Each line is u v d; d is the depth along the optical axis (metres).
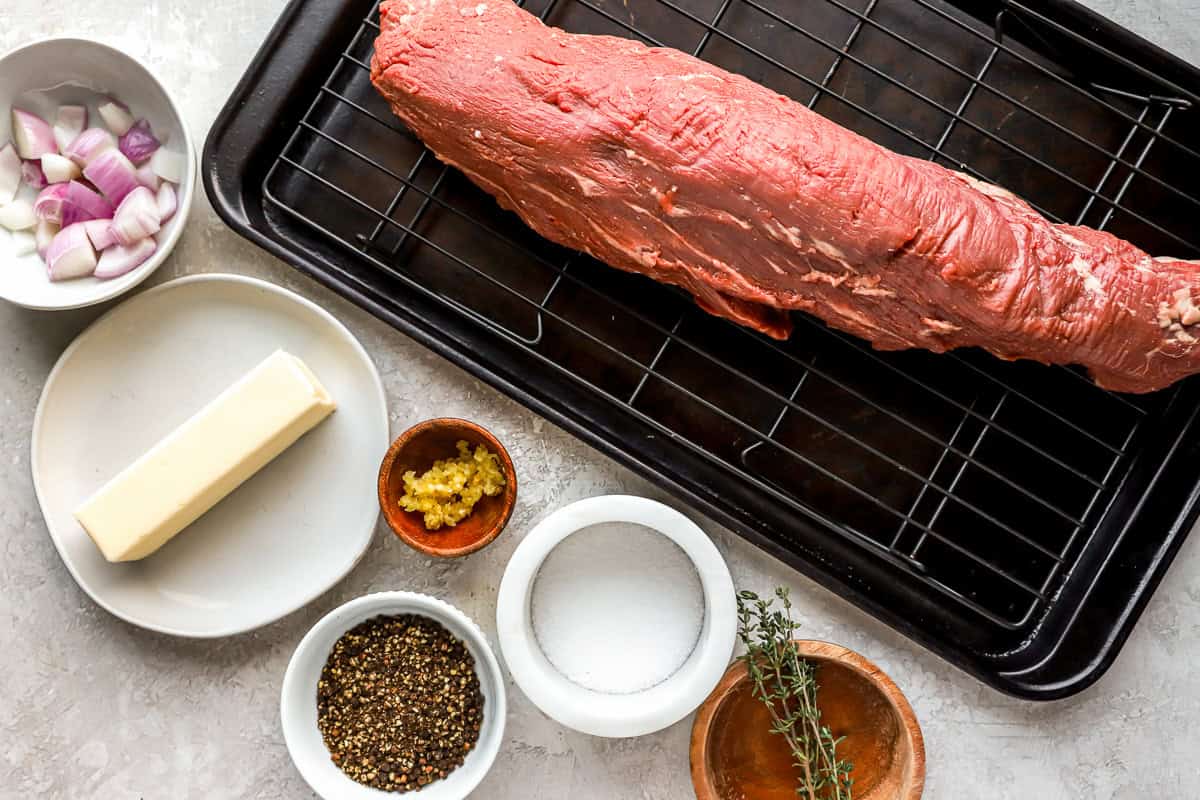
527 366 0.77
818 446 0.77
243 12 0.77
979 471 0.77
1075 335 0.69
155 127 0.76
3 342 0.78
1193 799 0.77
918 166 0.70
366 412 0.77
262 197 0.76
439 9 0.71
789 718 0.73
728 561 0.78
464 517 0.76
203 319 0.77
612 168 0.69
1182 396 0.76
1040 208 0.76
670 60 0.70
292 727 0.75
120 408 0.77
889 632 0.78
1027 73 0.77
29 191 0.77
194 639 0.78
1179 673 0.77
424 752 0.76
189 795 0.78
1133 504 0.76
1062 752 0.78
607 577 0.77
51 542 0.78
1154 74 0.74
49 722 0.78
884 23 0.77
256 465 0.76
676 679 0.76
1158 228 0.75
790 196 0.67
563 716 0.75
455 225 0.77
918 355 0.77
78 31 0.77
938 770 0.78
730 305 0.72
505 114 0.69
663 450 0.77
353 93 0.77
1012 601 0.77
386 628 0.77
